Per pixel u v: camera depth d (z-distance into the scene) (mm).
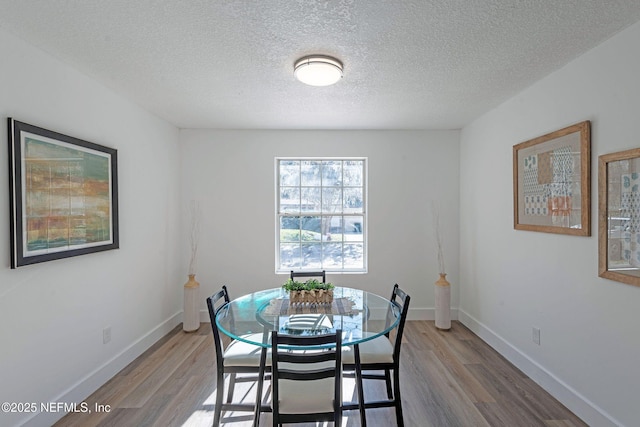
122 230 2814
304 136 3945
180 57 2115
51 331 2068
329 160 4051
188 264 3930
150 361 2908
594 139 1995
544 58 2133
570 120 2188
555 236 2336
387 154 3971
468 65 2234
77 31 1803
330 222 4066
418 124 3732
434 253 3988
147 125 3211
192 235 3912
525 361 2664
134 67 2260
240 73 2357
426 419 2080
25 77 1899
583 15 1660
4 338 1772
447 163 3975
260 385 1918
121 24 1737
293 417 1637
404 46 1974
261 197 3938
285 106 3088
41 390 1989
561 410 2170
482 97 2869
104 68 2275
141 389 2453
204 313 3928
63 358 2160
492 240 3221
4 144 1775
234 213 3934
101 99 2549
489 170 3268
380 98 2879
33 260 1909
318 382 1756
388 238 3980
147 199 3211
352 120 3559
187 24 1741
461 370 2719
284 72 2340
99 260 2521
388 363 2031
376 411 2176
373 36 1862
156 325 3367
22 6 1569
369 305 2365
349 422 2064
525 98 2678
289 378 1601
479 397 2324
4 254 1774
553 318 2355
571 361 2182
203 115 3377
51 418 2041
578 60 2117
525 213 2664
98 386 2471
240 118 3477
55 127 2113
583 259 2084
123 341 2811
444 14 1652
